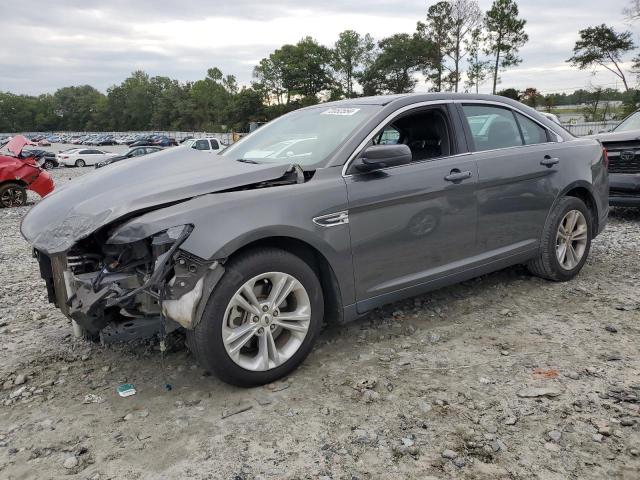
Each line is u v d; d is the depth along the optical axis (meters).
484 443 2.62
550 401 2.96
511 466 2.45
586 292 4.67
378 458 2.54
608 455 2.50
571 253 4.95
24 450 2.69
